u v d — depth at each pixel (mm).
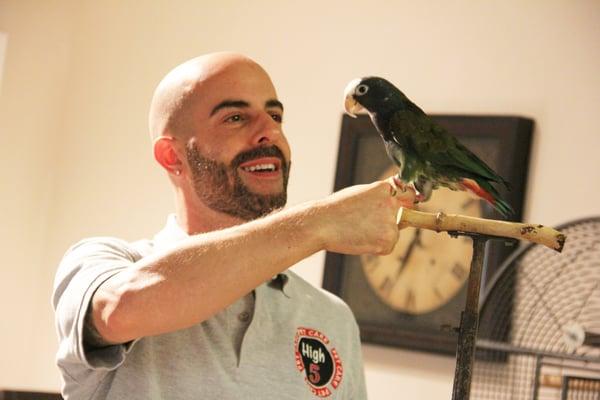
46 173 3811
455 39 2910
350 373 1555
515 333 2635
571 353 2514
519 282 2660
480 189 1367
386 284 2914
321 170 3145
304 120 3203
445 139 1377
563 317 2598
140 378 1348
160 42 3621
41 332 3793
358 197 1182
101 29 3791
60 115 3838
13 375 3752
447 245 2812
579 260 2600
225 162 1503
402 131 1389
